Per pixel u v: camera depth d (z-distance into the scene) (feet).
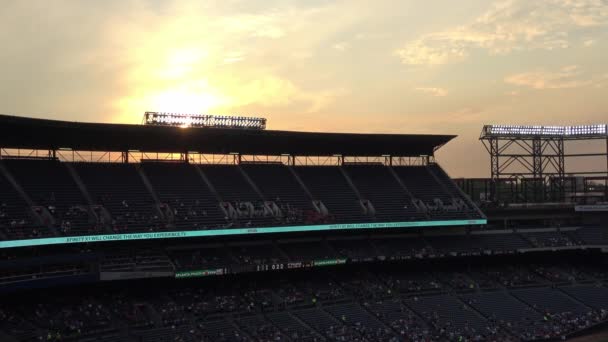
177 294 269.44
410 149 367.66
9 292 209.26
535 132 402.52
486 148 404.77
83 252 243.19
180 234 261.03
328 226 298.56
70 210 251.60
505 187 408.46
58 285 220.84
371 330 276.41
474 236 358.02
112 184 279.90
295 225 291.17
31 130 261.85
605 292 341.82
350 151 355.77
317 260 295.07
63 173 273.54
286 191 321.11
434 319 295.89
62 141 280.31
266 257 292.20
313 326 270.26
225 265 272.92
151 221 262.67
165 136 296.51
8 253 227.40
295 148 339.98
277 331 259.19
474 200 405.59
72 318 228.43
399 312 296.71
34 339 206.49
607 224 381.19
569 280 351.46
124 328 233.55
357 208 322.55
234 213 288.92
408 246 331.98
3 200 239.71
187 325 247.50
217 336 245.45
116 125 267.18
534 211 383.45
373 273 328.08
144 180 291.38
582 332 301.84
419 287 321.73
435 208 337.93
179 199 286.46
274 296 285.84
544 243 358.84
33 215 238.48
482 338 284.41
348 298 298.97
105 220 254.06
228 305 269.44
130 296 258.57
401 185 353.31
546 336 292.61
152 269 249.34
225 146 322.75
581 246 358.84
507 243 354.74
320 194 327.06
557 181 410.11
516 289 337.52
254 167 333.42
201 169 315.78
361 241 328.70
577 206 383.24
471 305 315.37
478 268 354.33
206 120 312.50
